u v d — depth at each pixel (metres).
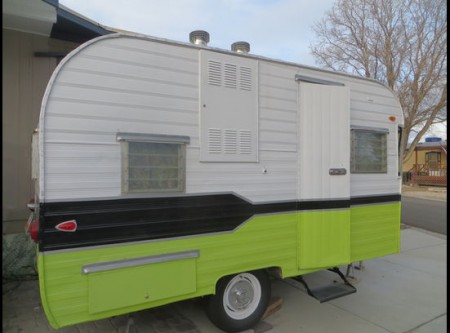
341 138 4.34
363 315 4.44
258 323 4.10
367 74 21.19
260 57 3.84
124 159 3.10
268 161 3.88
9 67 5.25
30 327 3.81
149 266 3.20
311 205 4.15
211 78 3.53
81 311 2.95
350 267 5.67
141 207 3.17
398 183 5.13
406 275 5.93
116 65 3.09
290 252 4.04
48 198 2.82
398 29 20.56
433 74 20.56
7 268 4.91
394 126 5.11
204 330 3.85
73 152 2.92
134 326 3.88
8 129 5.23
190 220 3.41
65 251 2.88
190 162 3.42
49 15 4.80
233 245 3.66
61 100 2.88
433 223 10.95
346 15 21.41
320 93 4.23
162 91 3.28
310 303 4.70
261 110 3.84
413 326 4.21
